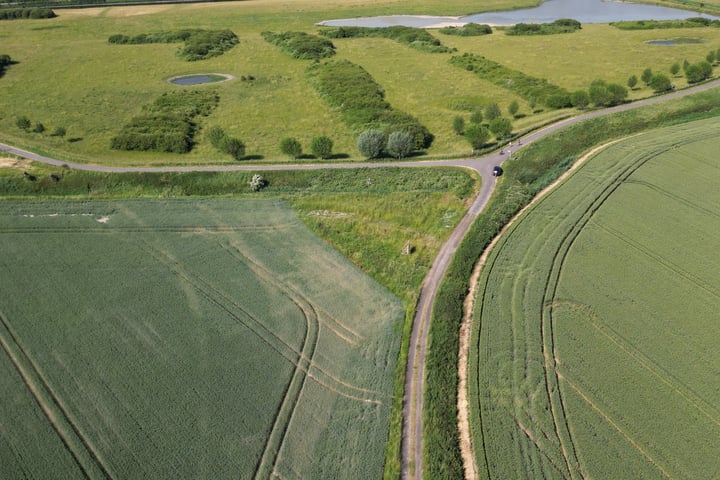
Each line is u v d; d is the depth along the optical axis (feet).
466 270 172.65
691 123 262.06
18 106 325.83
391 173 234.79
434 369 139.54
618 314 150.30
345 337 152.56
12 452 122.01
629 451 116.57
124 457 120.78
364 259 187.11
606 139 253.24
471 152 248.32
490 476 114.52
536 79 344.90
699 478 111.14
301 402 133.28
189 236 197.77
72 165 247.29
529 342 143.33
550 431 121.49
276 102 329.52
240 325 155.94
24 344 149.48
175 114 303.27
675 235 179.73
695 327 144.97
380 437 124.88
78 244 192.03
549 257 172.04
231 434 125.59
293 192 228.84
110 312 160.35
